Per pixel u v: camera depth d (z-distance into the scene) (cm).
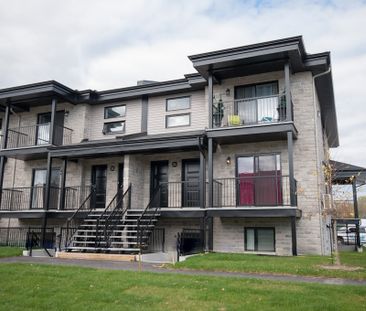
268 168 1341
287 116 1222
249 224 1314
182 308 523
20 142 1812
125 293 612
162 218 1404
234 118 1349
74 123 1708
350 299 554
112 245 1195
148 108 1628
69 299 583
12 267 868
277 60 1270
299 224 1253
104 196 1605
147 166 1547
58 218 1564
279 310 503
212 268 859
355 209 1834
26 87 1616
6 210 1658
